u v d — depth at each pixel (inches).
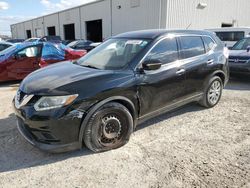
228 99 238.4
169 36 167.8
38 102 121.2
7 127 170.9
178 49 171.2
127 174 117.3
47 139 123.1
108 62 155.5
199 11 848.3
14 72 304.7
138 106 146.5
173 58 166.6
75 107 121.4
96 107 126.6
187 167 122.4
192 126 171.9
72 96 121.0
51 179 114.1
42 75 144.3
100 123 130.9
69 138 123.8
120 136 140.7
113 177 115.1
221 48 210.4
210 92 203.2
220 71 204.8
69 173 118.4
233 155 133.6
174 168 121.6
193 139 152.3
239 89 282.4
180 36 175.6
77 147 128.0
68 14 1348.4
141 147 142.1
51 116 118.3
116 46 168.6
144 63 143.3
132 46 159.2
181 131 163.8
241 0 985.5
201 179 113.2
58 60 331.0
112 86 131.6
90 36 1228.5
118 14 961.5
